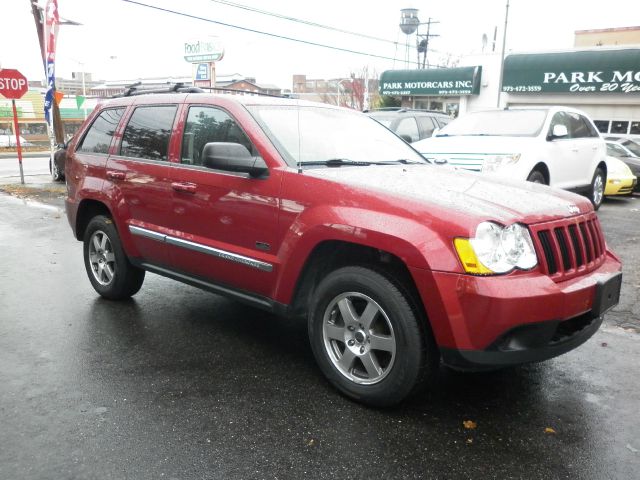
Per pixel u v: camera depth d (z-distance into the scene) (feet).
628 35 124.47
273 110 14.14
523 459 9.65
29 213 35.35
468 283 9.66
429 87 103.81
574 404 11.60
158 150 15.39
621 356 14.06
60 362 13.24
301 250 11.70
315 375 12.74
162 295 18.52
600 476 9.21
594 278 11.08
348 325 11.37
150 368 12.98
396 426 10.59
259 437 10.16
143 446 9.81
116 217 16.31
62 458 9.42
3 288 19.17
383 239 10.39
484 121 32.30
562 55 90.27
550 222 10.77
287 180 12.16
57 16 51.98
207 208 13.69
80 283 19.92
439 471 9.27
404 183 11.77
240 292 13.56
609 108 88.33
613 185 44.27
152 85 17.60
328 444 9.96
